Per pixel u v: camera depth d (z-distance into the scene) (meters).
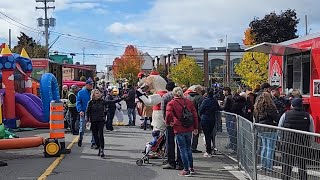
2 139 11.63
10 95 18.42
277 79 13.78
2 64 18.22
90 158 11.79
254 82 38.38
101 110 12.05
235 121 10.89
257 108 9.74
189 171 9.61
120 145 14.41
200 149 13.67
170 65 94.25
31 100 19.50
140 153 12.71
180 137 9.60
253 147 8.30
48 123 19.45
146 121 19.47
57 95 20.08
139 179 9.20
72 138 16.25
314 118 10.91
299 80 12.02
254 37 37.25
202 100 12.72
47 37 55.25
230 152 11.57
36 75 27.78
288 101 11.50
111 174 9.68
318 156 5.97
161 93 11.50
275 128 7.30
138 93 11.40
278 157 7.25
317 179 6.01
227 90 13.30
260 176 8.05
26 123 19.16
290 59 12.75
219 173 9.87
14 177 9.33
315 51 10.99
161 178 9.32
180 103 9.68
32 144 11.73
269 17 35.94
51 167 10.43
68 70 41.31
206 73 86.19
